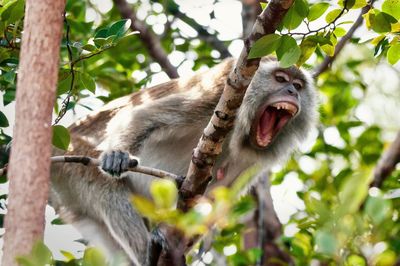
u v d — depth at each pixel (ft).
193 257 40.98
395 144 44.68
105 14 53.98
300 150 47.16
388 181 45.68
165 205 22.86
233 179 44.11
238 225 40.29
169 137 42.93
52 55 23.48
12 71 34.53
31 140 22.63
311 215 29.40
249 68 30.09
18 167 22.35
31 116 22.84
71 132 44.55
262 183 46.68
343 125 52.26
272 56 44.96
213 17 55.67
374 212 21.33
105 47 33.55
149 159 43.09
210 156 31.94
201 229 22.70
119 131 41.55
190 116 42.96
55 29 23.65
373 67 53.88
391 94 55.47
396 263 28.78
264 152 44.78
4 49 34.30
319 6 32.24
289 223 39.37
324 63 47.16
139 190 43.45
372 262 24.00
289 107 43.01
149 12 56.08
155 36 53.57
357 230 21.99
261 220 43.50
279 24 29.91
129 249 41.81
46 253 20.52
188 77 45.60
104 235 43.09
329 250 21.08
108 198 42.39
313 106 46.32
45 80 23.22
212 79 44.01
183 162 44.21
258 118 43.57
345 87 54.85
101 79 50.75
